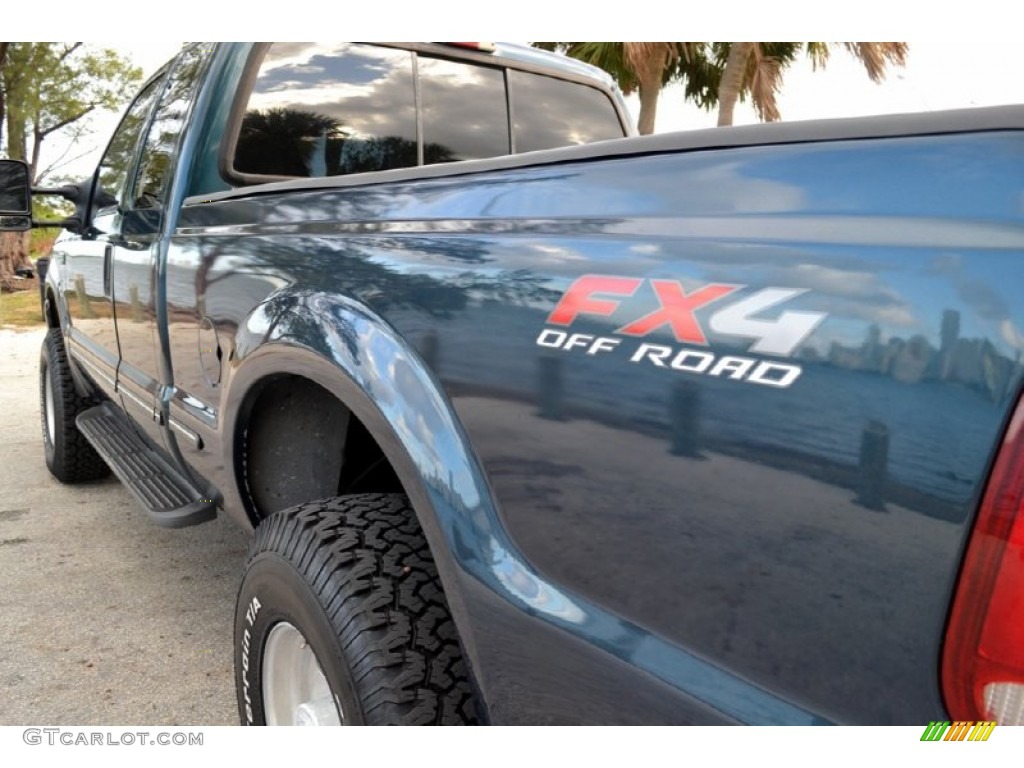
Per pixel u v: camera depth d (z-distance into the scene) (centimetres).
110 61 2089
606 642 104
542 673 112
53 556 356
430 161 311
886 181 86
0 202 372
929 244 79
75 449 433
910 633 78
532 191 127
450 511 125
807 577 85
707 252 98
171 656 272
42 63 1934
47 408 462
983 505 73
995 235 75
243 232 205
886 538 79
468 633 124
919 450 77
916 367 77
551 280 115
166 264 251
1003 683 74
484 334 124
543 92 345
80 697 247
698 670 95
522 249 122
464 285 129
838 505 82
